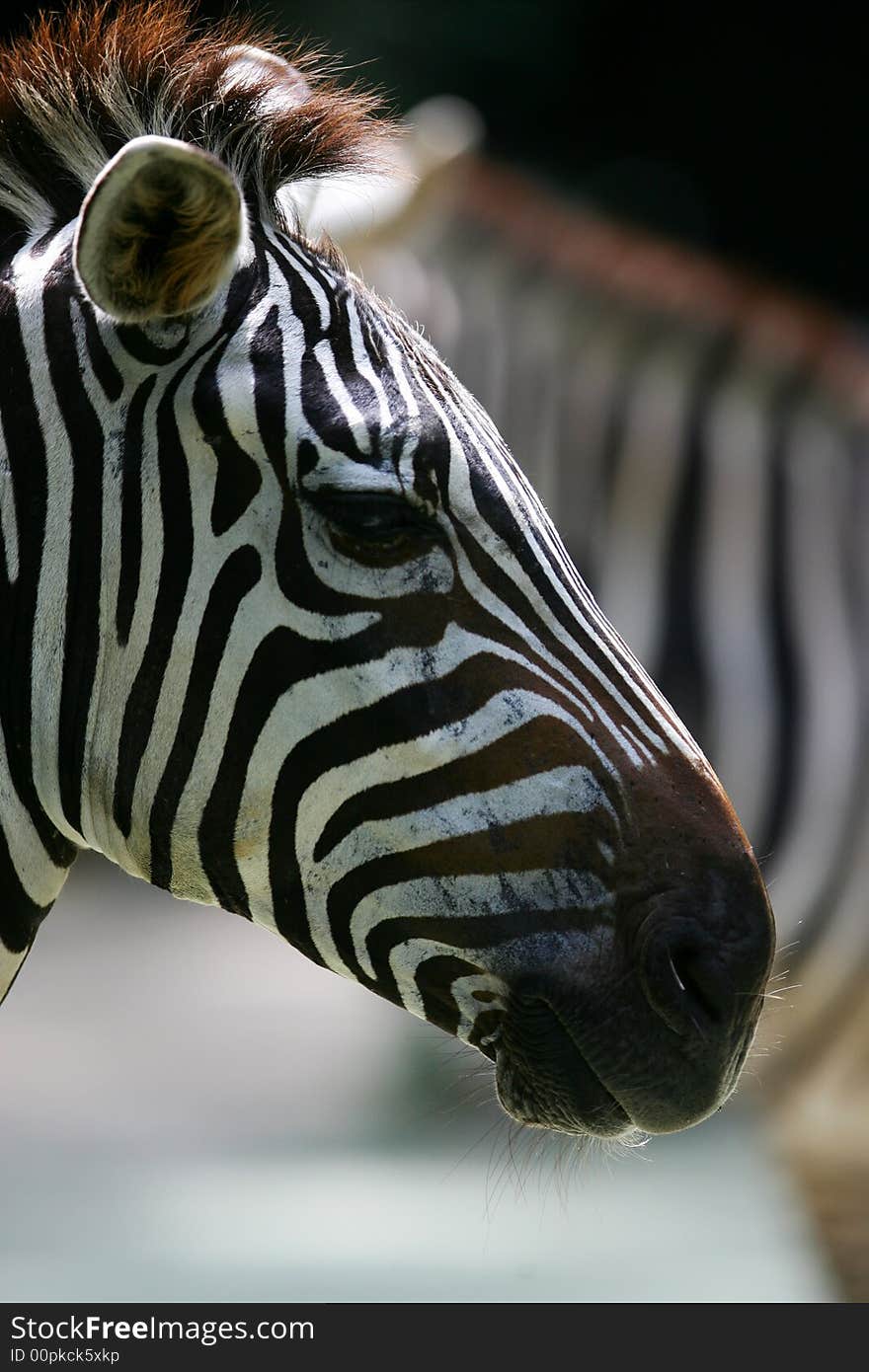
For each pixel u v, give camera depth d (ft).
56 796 31.35
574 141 211.00
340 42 186.19
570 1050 29.43
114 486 29.89
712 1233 59.88
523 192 66.33
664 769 29.89
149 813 30.27
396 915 29.45
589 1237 60.70
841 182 209.15
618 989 28.91
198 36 36.01
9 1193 68.74
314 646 29.14
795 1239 58.80
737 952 29.30
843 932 59.62
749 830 59.88
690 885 29.25
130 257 28.09
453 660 29.09
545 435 62.90
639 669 31.27
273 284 30.50
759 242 209.15
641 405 62.44
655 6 205.87
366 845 29.35
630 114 212.84
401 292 65.21
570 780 29.09
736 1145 69.77
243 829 29.84
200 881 30.71
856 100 207.82
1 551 30.37
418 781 28.99
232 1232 62.34
